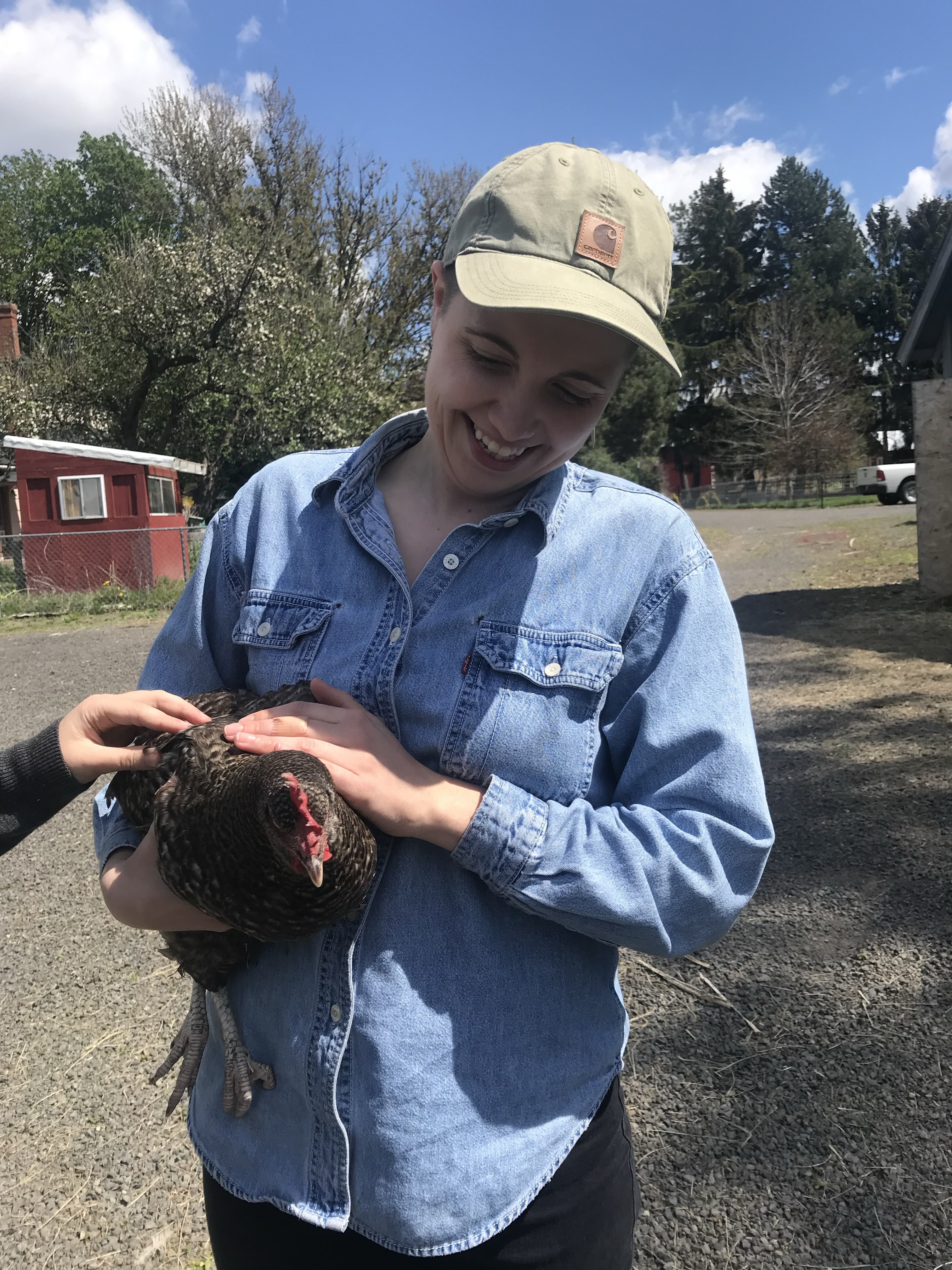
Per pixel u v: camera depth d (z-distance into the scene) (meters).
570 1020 1.25
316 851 1.07
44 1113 2.73
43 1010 3.26
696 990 3.09
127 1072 2.90
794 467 38.72
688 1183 2.30
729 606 1.32
